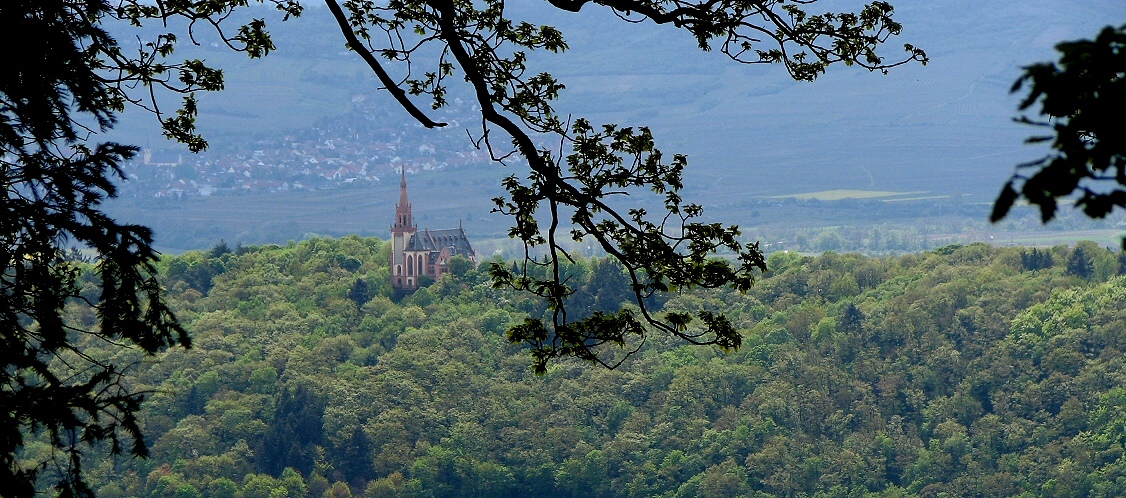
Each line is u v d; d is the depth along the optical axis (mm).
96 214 34406
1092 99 18484
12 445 31703
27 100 33031
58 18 34531
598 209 40281
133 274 34875
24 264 34250
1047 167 18438
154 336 35219
